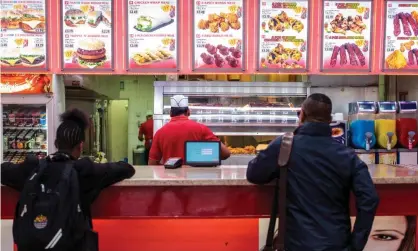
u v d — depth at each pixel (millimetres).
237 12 3875
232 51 3898
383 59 3967
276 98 4398
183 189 2248
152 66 3887
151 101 7250
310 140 1867
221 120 4199
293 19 3902
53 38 3844
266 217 2281
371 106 4352
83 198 1884
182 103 3197
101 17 3830
